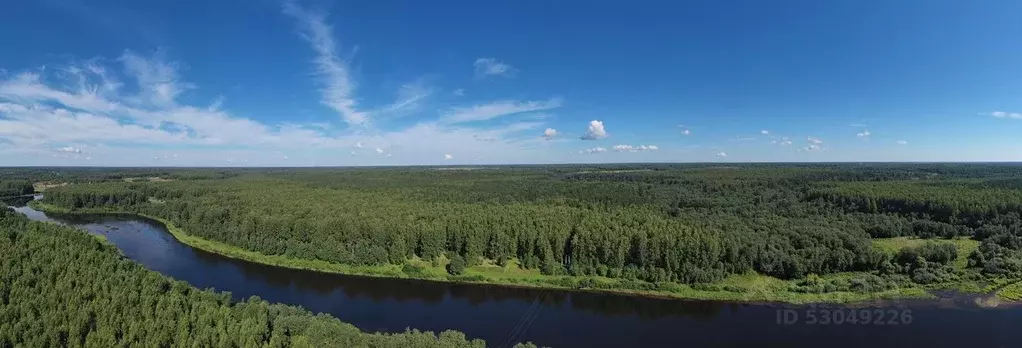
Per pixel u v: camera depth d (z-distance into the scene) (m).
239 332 74.06
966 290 118.31
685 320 110.81
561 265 142.38
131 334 74.44
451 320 110.69
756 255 133.62
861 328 103.44
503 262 145.12
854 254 132.88
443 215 172.50
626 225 152.38
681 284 128.75
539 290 131.12
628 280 132.25
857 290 121.81
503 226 152.50
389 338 79.12
